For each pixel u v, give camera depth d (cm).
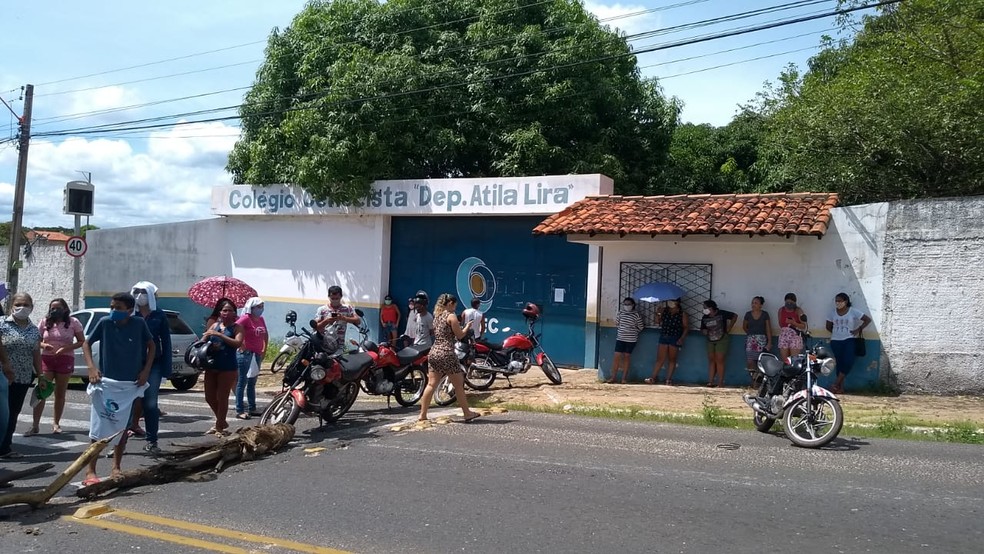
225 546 601
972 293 1295
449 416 1144
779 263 1436
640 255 1543
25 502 698
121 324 775
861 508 681
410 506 696
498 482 773
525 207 1755
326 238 2052
